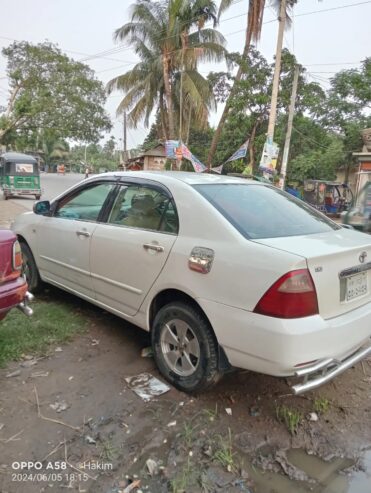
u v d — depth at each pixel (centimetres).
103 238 341
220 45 1917
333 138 2414
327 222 330
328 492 209
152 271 296
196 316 269
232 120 1873
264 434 248
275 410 272
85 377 299
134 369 313
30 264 453
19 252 301
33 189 2197
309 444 243
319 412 273
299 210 331
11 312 398
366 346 288
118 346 349
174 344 290
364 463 230
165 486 206
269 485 211
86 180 395
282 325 222
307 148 2447
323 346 230
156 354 302
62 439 234
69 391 280
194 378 274
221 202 287
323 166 2317
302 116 2123
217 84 2028
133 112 2197
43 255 428
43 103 2141
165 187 310
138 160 3164
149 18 2020
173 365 292
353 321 248
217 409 269
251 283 235
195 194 288
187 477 212
